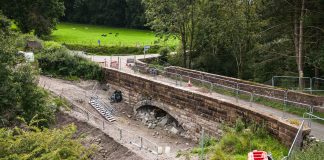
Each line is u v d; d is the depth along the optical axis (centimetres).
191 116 2803
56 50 4350
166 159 2189
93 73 4125
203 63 5022
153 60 5378
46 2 6184
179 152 2327
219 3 4484
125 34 8588
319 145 1548
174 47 6194
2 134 1603
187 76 3378
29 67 2803
